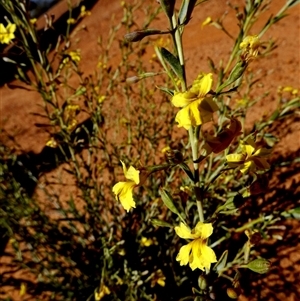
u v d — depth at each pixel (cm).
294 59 517
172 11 112
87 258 327
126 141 335
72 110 251
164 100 359
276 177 354
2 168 321
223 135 117
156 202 285
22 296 328
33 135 654
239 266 145
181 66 117
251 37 123
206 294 152
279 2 703
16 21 212
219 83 186
